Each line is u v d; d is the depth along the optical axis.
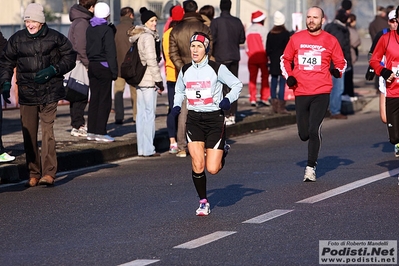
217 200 19.81
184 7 27.53
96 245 15.41
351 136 31.98
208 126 17.89
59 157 24.94
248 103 42.16
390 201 19.03
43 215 18.44
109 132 31.16
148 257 14.36
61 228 17.06
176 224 17.16
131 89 34.03
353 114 40.81
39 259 14.45
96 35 27.97
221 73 17.72
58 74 21.67
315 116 22.20
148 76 27.28
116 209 18.98
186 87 17.89
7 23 40.88
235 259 14.09
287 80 22.30
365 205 18.61
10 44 21.50
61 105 40.81
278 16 37.28
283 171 24.06
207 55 17.84
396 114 21.77
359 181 21.84
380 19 45.06
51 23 41.34
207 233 16.20
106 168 25.48
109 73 28.17
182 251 14.73
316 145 22.14
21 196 20.83
